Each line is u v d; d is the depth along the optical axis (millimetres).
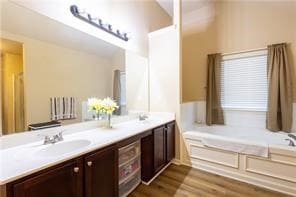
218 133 3266
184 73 3986
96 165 1446
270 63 2916
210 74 3557
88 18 1963
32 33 1521
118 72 2477
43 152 1377
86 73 2018
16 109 1419
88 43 2027
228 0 3393
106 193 1560
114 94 2408
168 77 2891
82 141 1613
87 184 1360
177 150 2854
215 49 3580
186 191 2070
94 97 2111
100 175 1489
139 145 2271
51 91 1675
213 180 2312
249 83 3275
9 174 945
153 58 3055
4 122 1345
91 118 2068
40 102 1588
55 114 1708
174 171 2584
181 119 2838
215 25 3562
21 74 1455
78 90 1927
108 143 1555
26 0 1468
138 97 2869
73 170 1259
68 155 1227
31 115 1522
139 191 2090
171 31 2832
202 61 3738
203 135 2596
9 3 1372
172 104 2869
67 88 1817
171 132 2758
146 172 2258
